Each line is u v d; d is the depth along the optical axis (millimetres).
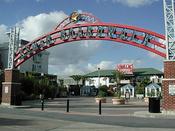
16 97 36062
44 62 103938
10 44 37438
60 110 31359
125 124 18922
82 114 26469
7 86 36438
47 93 68625
